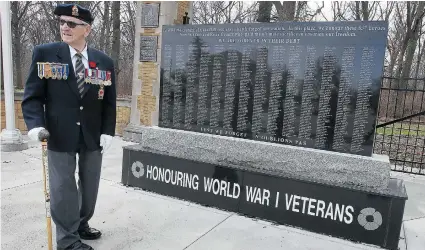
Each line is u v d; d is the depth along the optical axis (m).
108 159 6.19
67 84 2.68
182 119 4.45
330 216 3.44
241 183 3.85
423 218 4.07
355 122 3.49
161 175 4.36
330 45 3.51
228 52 4.04
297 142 3.77
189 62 4.31
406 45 18.09
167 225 3.50
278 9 13.08
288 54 3.72
